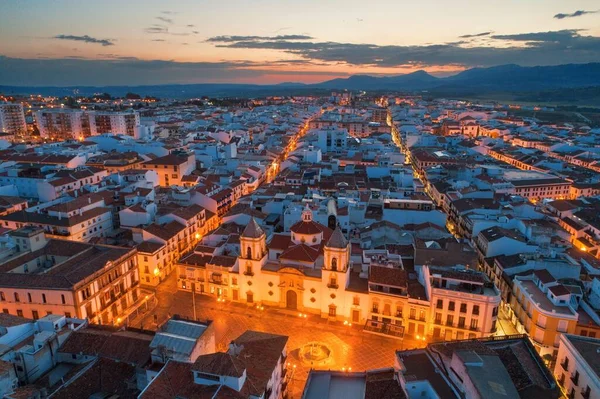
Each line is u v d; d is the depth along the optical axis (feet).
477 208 490.08
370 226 420.36
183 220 435.12
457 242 365.61
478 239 422.82
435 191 609.01
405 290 309.42
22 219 415.85
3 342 225.35
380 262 341.21
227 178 629.10
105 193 500.33
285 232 418.51
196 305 351.25
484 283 301.63
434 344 214.07
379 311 317.01
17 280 290.97
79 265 314.55
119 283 328.49
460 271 308.81
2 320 239.91
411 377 196.34
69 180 551.18
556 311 278.46
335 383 219.61
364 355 291.17
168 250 401.29
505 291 342.85
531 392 181.47
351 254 370.73
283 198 496.64
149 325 321.73
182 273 371.35
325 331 317.83
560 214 509.35
